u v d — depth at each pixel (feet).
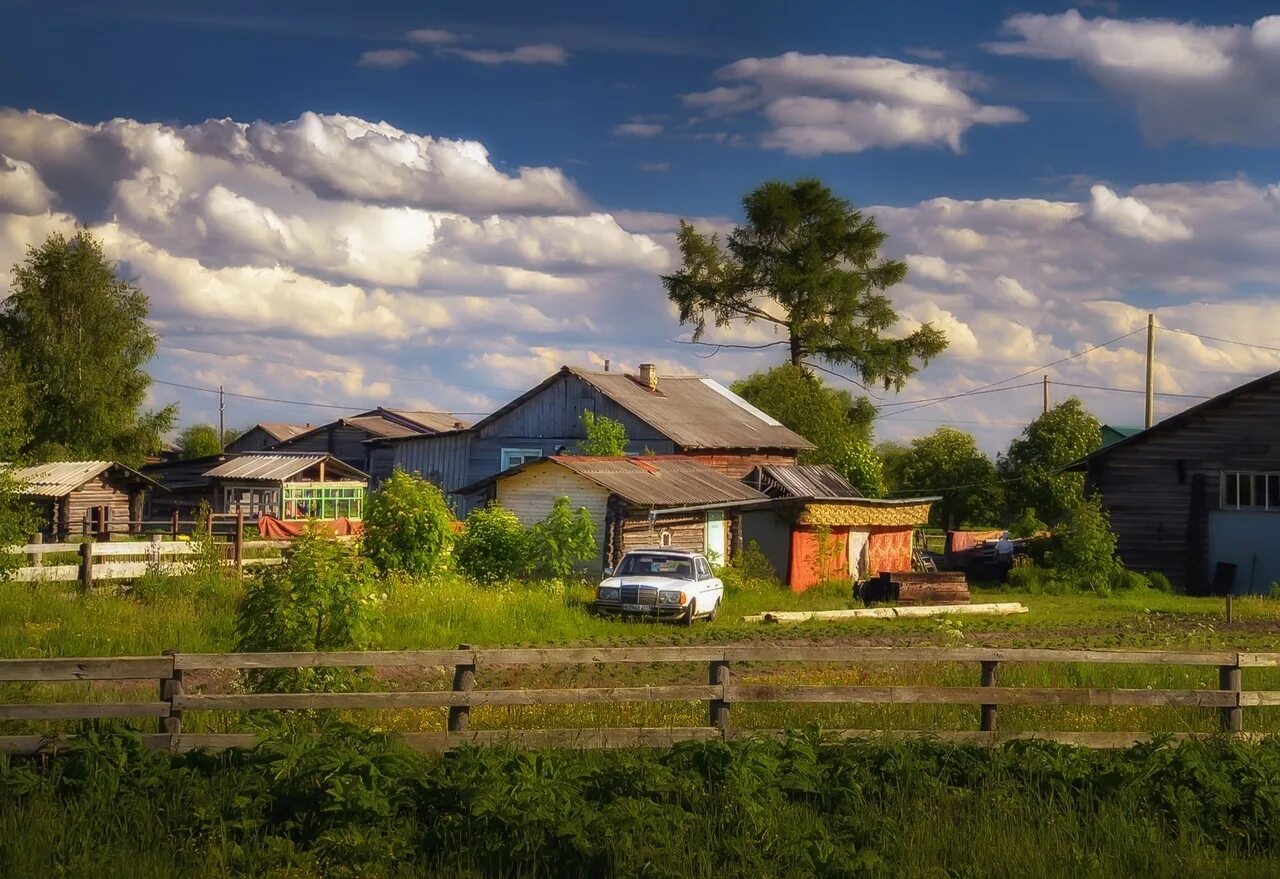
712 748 36.68
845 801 35.04
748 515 138.72
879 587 118.93
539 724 43.88
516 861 30.42
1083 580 132.98
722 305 239.30
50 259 198.29
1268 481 135.13
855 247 239.71
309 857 30.55
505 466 175.94
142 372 204.23
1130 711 47.52
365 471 197.98
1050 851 32.14
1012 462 219.61
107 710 36.42
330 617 46.32
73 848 30.01
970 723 45.29
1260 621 102.73
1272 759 38.29
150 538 124.88
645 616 92.32
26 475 150.20
